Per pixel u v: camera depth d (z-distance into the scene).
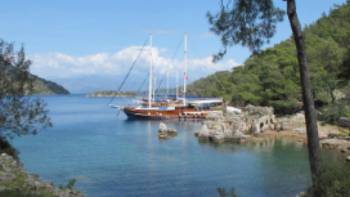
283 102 86.69
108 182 36.88
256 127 74.50
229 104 120.94
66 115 133.50
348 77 86.44
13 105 23.28
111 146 60.53
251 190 34.16
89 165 45.03
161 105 122.25
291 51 103.44
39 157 50.12
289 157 50.28
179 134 76.44
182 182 37.03
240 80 127.12
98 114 138.12
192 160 48.44
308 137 17.89
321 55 94.56
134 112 112.81
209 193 33.16
